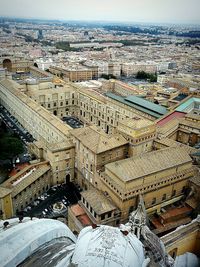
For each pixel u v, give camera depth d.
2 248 29.97
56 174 133.00
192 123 164.75
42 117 168.50
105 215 95.06
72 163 136.38
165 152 108.44
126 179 95.38
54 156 128.50
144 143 129.75
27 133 196.25
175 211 100.94
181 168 108.31
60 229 38.09
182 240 67.56
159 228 94.00
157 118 182.38
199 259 69.62
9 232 32.72
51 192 129.50
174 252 67.69
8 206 103.00
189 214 102.25
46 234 34.12
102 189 111.88
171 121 167.25
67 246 33.19
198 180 108.75
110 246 25.86
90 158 120.62
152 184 100.62
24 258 30.27
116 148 123.31
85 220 96.81
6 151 143.00
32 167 126.19
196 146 149.25
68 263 25.67
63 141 136.38
